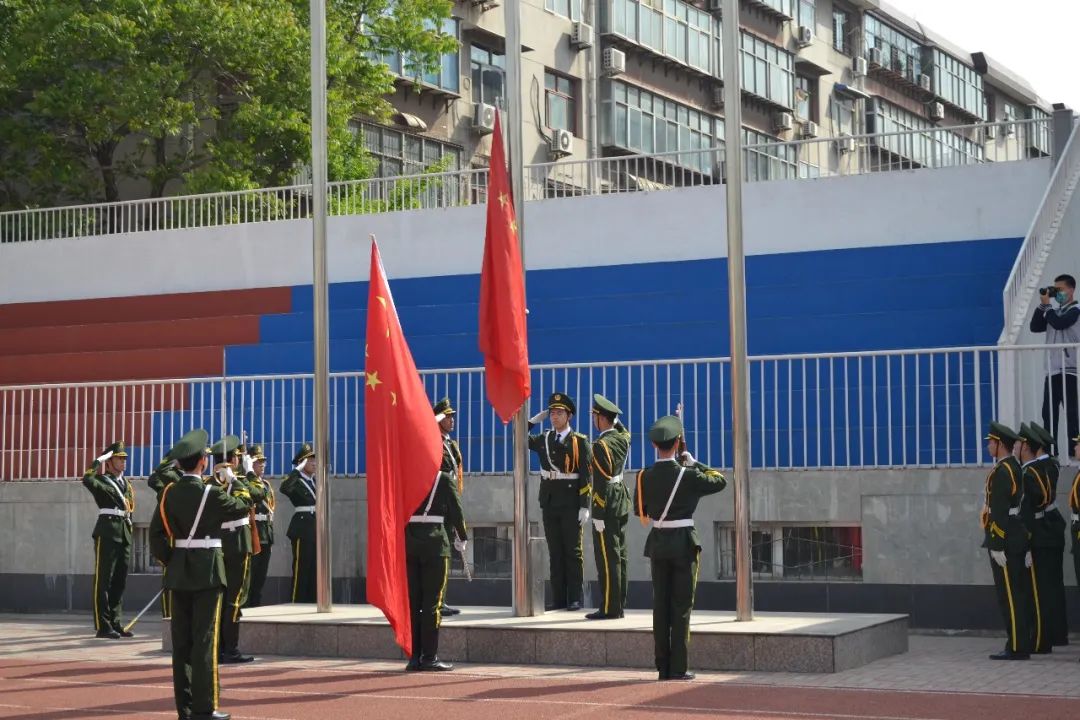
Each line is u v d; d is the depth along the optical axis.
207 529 10.70
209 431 19.89
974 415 15.94
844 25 50.44
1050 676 12.00
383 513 13.13
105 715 11.01
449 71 36.03
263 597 18.70
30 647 15.85
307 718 10.50
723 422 16.64
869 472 15.86
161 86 28.20
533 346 23.48
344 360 23.84
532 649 13.47
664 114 41.53
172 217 27.38
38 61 28.48
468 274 25.00
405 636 12.92
